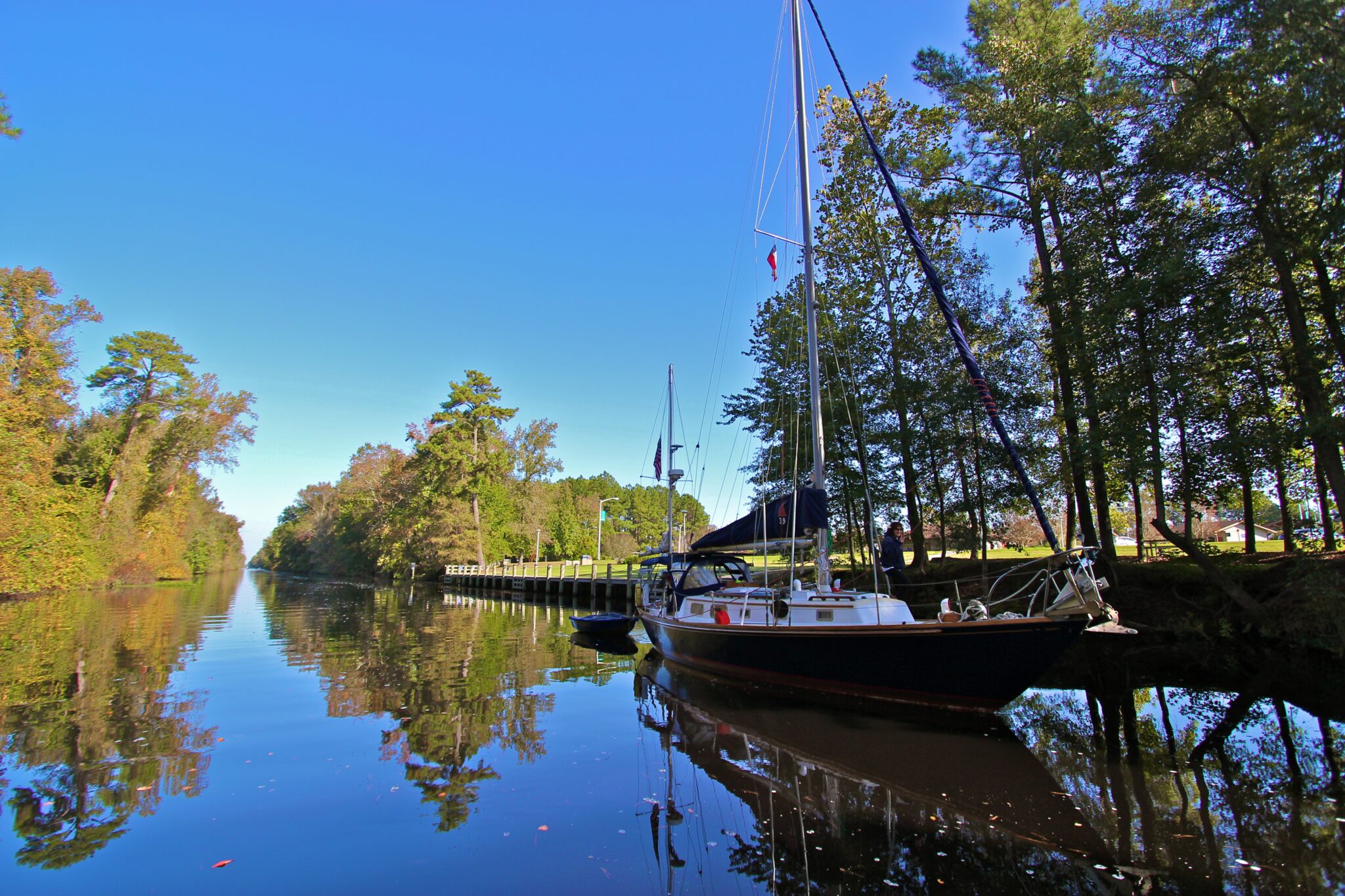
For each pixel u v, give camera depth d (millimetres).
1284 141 9336
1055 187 13938
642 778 6254
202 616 22219
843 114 17344
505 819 5336
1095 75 13039
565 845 4848
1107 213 12484
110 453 37594
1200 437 12320
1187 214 11281
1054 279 13320
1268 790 5555
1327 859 4352
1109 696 9023
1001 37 14867
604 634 17844
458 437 49344
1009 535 18781
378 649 14805
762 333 20000
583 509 72812
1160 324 11477
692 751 7074
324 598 34500
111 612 23391
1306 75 8742
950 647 7883
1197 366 11680
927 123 16375
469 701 9469
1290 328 10516
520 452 53406
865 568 17578
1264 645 10094
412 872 4430
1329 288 10156
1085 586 7188
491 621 21859
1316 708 7988
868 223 16859
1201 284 10977
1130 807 5328
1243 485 13180
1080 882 4184
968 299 16641
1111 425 11969
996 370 15938
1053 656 7273
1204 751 6629
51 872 4422
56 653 13922
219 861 4602
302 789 5957
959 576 15820
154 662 12836
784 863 4566
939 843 4801
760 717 8414
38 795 5793
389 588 47406
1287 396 11758
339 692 10055
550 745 7320
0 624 19453
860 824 5180
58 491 33469
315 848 4789
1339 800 5285
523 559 53594
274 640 16172
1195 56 10695
